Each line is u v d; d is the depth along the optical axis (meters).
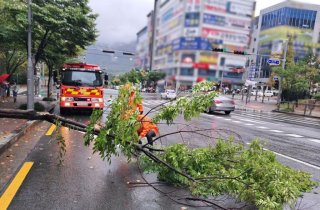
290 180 4.30
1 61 27.22
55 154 6.62
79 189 4.57
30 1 13.45
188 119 4.85
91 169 5.62
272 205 3.54
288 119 23.28
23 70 37.88
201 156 4.94
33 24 13.86
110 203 4.10
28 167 5.55
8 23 14.25
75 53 17.98
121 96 4.85
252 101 45.50
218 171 4.78
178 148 4.99
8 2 13.21
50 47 17.50
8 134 7.89
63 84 15.62
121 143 4.74
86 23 14.60
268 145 9.57
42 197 4.20
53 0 14.69
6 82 26.58
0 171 5.23
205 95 4.57
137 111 4.98
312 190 5.16
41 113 5.57
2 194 4.24
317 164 7.18
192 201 4.31
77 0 15.03
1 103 19.20
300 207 4.35
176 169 4.72
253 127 14.90
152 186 4.79
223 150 5.25
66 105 15.58
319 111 32.66
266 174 4.04
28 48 14.34
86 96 15.76
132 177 5.24
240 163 5.10
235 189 4.21
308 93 37.25
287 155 8.09
